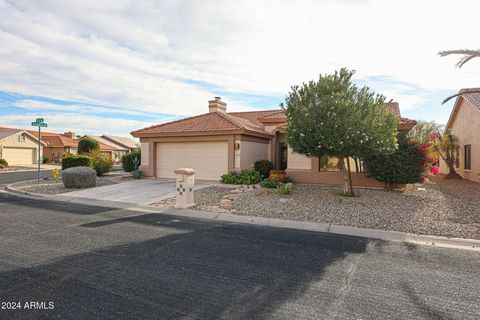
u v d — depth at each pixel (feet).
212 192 41.34
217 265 16.51
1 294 12.84
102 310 11.62
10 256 17.43
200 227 25.00
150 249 19.04
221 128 54.54
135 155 70.79
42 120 49.39
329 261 17.34
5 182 59.57
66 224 25.38
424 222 26.27
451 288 13.98
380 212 29.58
